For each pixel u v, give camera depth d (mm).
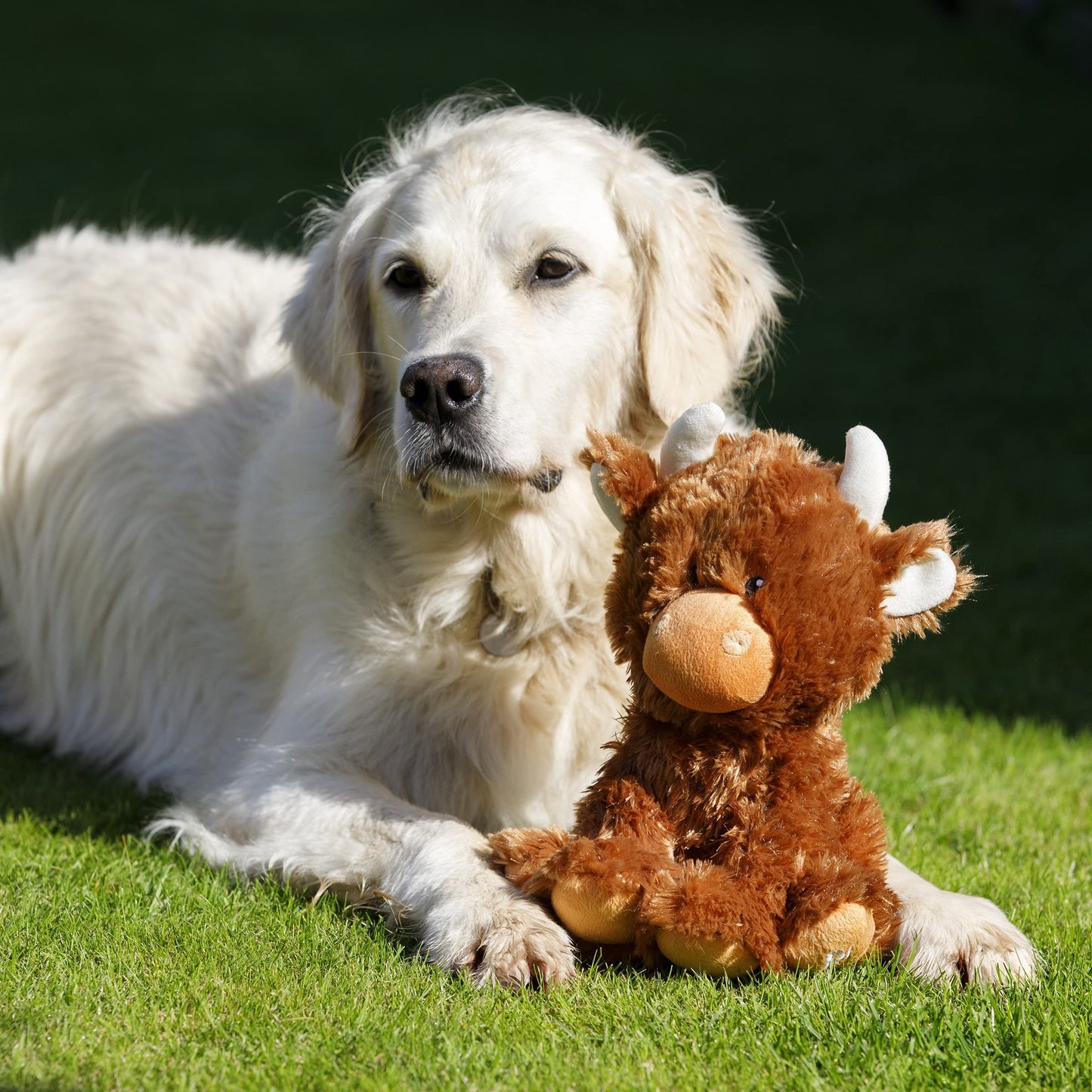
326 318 5453
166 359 6566
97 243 7461
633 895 3639
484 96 6266
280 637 5652
